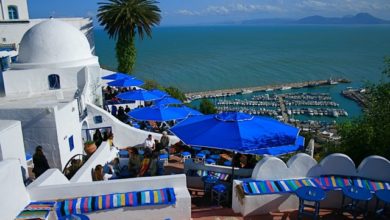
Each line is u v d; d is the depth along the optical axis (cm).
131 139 1720
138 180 837
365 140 1198
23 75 1955
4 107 1202
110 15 3453
